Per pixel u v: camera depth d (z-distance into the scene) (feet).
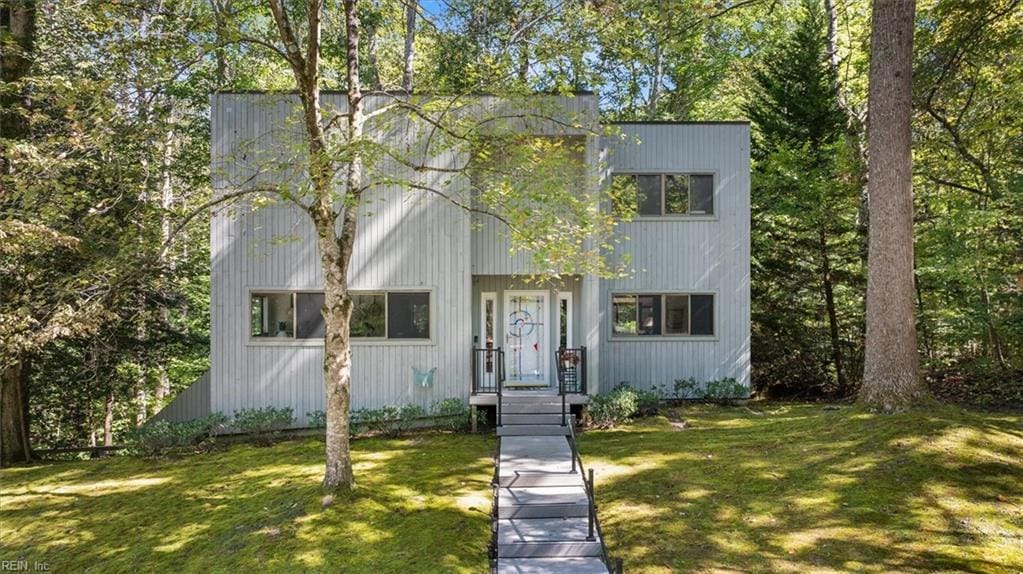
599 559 25.17
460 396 46.70
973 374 53.31
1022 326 48.57
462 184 46.75
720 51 81.51
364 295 47.19
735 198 53.62
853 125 64.69
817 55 61.87
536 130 44.78
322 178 28.12
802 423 38.42
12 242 32.24
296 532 27.78
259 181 45.37
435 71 59.00
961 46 49.83
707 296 53.62
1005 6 47.21
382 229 46.85
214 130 45.85
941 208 61.16
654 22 35.83
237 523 29.45
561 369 43.29
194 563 26.22
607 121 41.34
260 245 46.57
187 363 75.87
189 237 53.52
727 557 24.00
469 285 46.96
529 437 40.22
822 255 58.18
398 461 37.68
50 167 33.94
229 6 35.86
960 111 56.49
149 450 42.91
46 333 32.96
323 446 42.06
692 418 46.73
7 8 43.19
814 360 60.44
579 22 37.27
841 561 22.98
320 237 31.14
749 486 30.01
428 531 27.68
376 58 74.38
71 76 42.39
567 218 36.35
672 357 53.16
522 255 48.75
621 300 53.21
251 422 44.75
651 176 53.47
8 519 32.22
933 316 57.67
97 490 36.04
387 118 36.88
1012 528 24.17
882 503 26.55
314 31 28.89
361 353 46.85
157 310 54.19
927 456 29.66
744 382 53.16
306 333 46.70
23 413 46.09
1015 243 49.55
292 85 67.05
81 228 37.50
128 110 37.81
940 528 24.44
